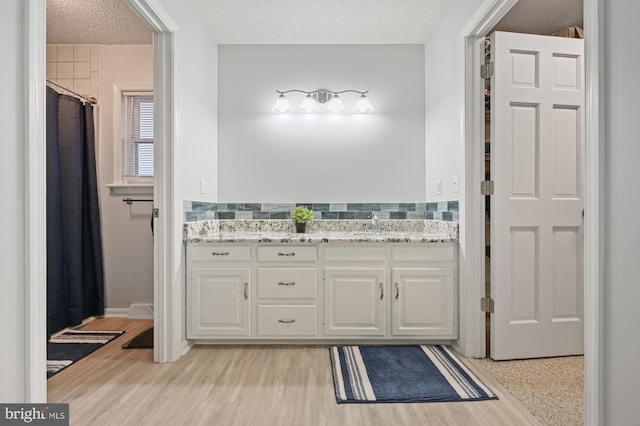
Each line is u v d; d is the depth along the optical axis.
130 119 3.35
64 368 2.18
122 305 3.34
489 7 2.03
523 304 2.29
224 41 3.11
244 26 2.88
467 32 2.31
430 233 2.99
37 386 1.17
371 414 1.67
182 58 2.39
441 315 2.50
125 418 1.64
